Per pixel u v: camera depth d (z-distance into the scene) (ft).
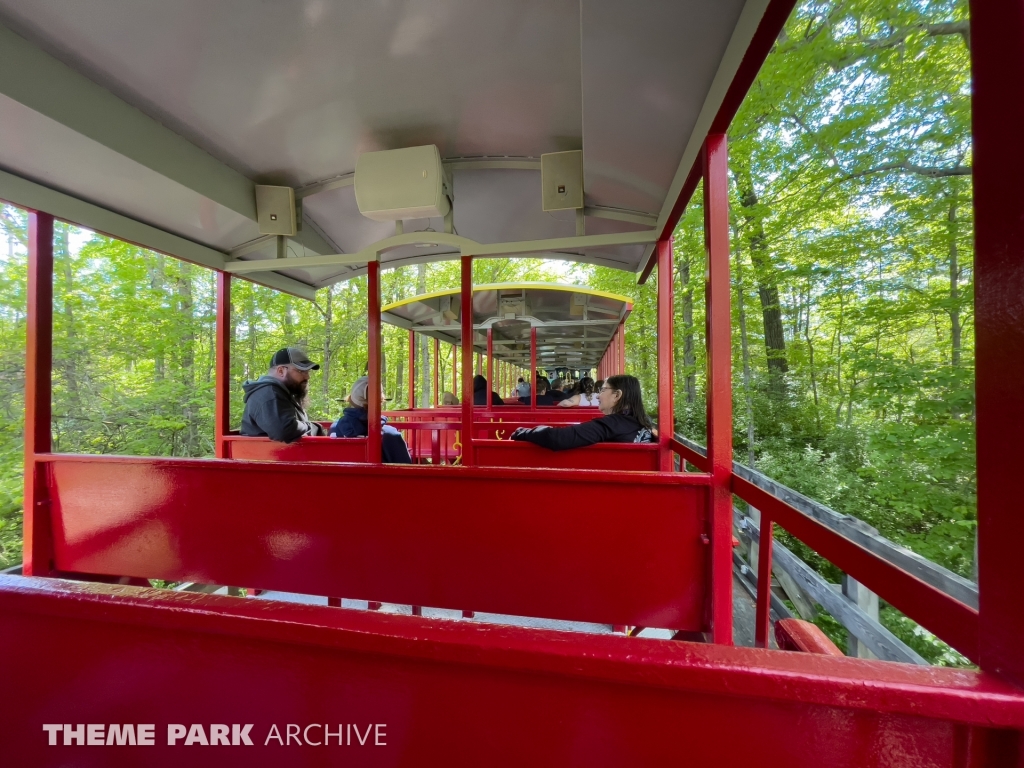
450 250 13.44
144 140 7.45
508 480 6.35
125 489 7.40
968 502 14.61
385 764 2.31
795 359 25.41
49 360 7.84
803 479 20.01
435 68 6.89
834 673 1.84
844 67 18.88
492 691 2.18
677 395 39.45
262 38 6.22
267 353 37.83
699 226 29.99
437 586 6.53
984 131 2.08
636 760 2.07
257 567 7.00
